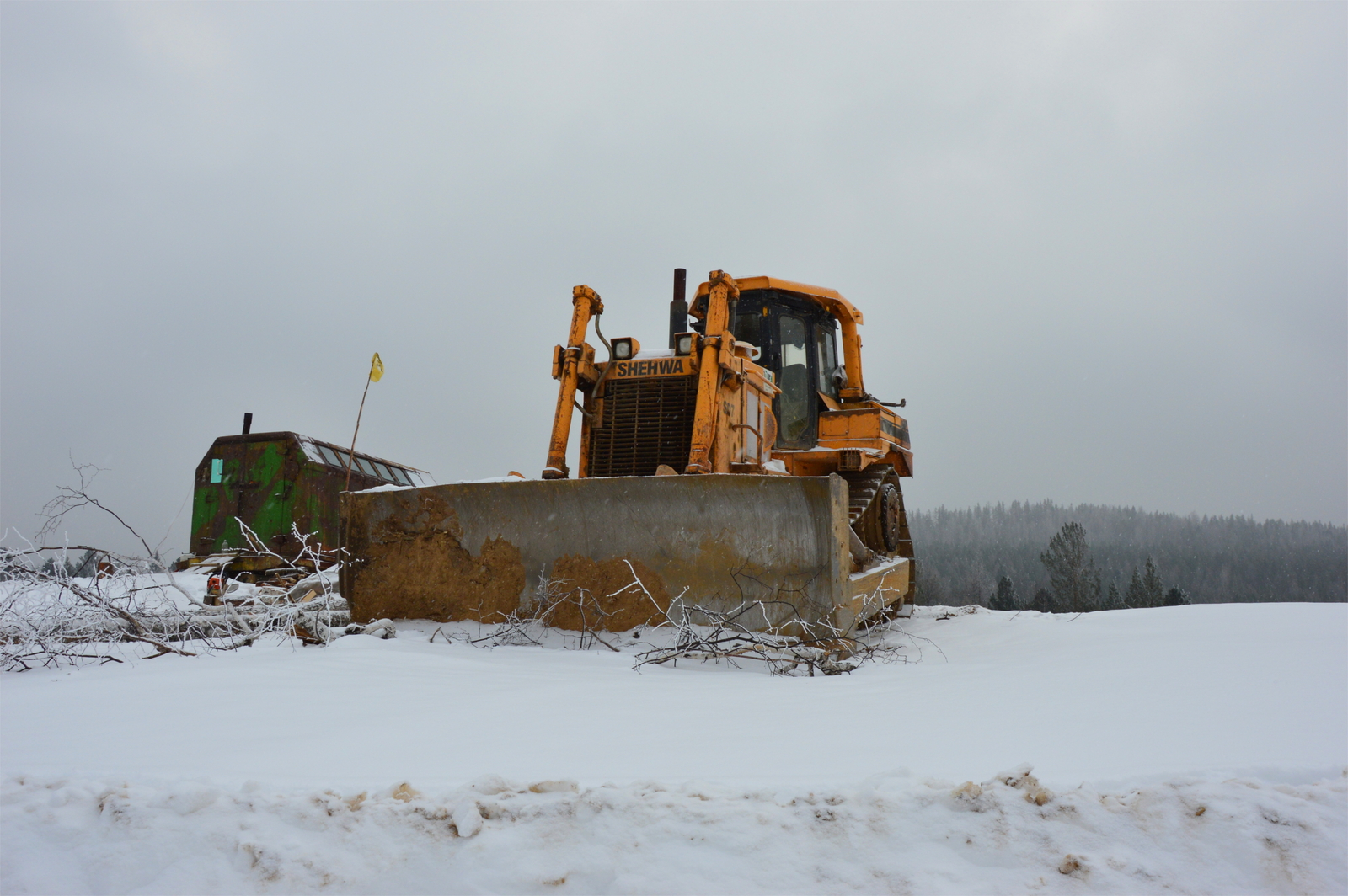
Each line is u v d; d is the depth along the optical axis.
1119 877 1.31
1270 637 3.66
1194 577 96.69
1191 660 3.07
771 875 1.35
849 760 1.83
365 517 5.21
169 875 1.41
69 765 1.85
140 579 4.22
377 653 3.81
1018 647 4.33
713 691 2.94
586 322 5.95
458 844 1.43
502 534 4.87
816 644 4.02
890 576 5.90
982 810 1.46
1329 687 2.44
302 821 1.50
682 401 5.59
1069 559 45.38
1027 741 1.96
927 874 1.34
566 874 1.36
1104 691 2.59
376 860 1.41
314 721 2.35
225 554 10.11
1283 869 1.31
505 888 1.35
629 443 5.67
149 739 2.12
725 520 4.41
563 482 4.73
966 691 2.79
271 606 4.54
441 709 2.54
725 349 5.44
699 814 1.47
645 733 2.18
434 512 5.04
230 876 1.40
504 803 1.50
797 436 7.25
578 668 3.62
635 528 4.58
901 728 2.18
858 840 1.41
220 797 1.58
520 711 2.52
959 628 5.81
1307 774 1.58
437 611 4.94
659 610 4.38
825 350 7.89
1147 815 1.43
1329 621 4.32
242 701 2.63
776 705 2.64
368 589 5.12
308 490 10.48
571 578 4.67
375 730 2.23
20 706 2.56
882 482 6.97
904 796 1.50
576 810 1.49
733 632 4.16
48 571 3.79
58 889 1.40
